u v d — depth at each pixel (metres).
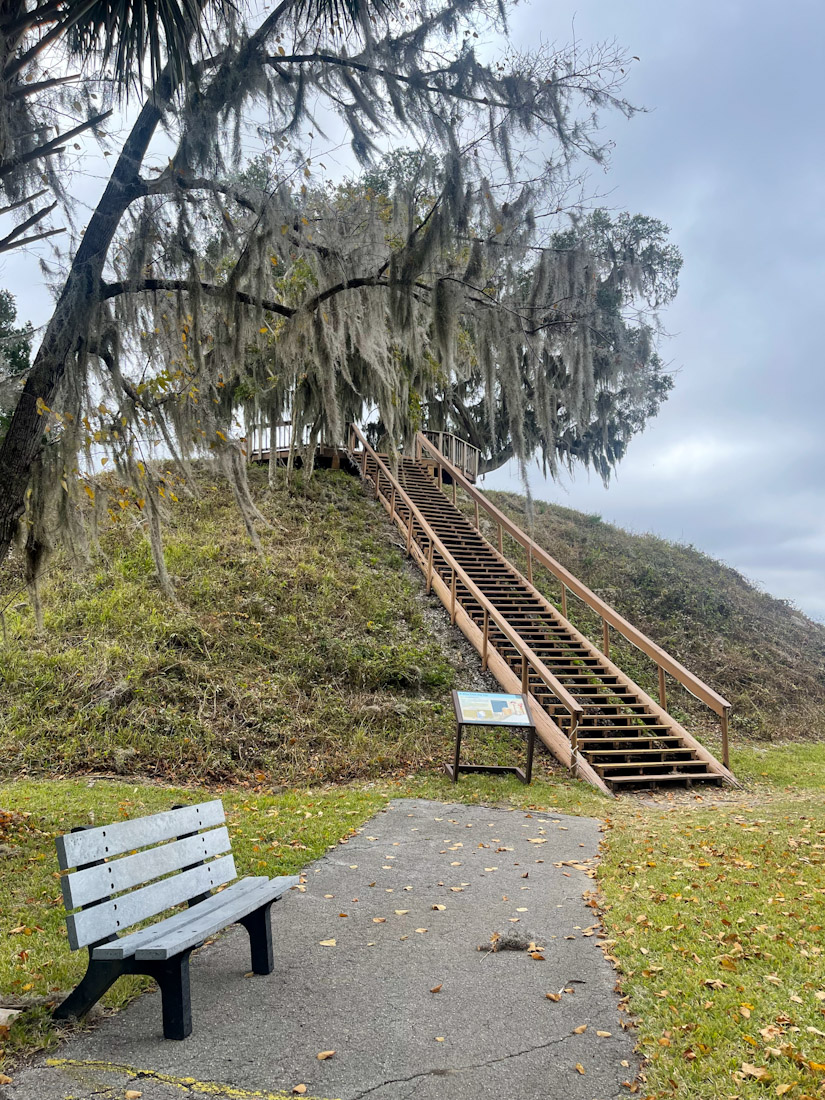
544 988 3.62
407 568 15.85
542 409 7.39
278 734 10.21
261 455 19.62
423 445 20.81
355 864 5.87
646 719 11.67
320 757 9.91
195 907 3.58
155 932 3.19
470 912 4.79
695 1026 3.15
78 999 3.02
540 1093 2.72
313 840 6.44
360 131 6.66
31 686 10.39
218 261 7.26
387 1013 3.34
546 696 11.75
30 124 5.55
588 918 4.66
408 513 17.78
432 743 10.61
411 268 6.52
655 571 19.72
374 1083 2.77
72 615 12.04
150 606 12.34
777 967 3.73
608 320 6.91
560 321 6.82
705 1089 2.70
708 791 9.92
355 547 16.06
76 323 5.91
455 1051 3.01
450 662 12.79
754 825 7.20
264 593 13.34
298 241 6.90
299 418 12.30
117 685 10.34
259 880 4.05
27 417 5.92
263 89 6.21
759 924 4.34
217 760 9.41
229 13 5.96
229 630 12.19
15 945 4.02
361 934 4.37
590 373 6.91
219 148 6.03
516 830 7.16
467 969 3.86
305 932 4.39
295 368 8.75
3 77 4.79
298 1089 2.71
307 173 6.53
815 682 16.84
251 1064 2.87
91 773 8.93
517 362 7.18
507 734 11.21
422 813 7.75
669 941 4.14
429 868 5.83
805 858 5.81
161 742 9.58
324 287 7.25
